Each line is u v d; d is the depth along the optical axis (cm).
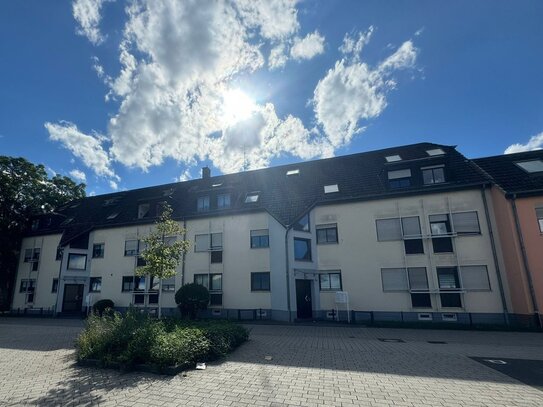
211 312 1844
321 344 948
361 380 576
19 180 2634
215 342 749
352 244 1762
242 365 675
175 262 1166
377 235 1730
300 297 1720
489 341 1055
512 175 1605
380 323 1484
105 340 688
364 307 1670
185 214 2108
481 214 1586
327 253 1795
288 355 779
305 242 1781
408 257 1655
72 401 471
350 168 2083
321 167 2203
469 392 519
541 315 1342
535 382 574
